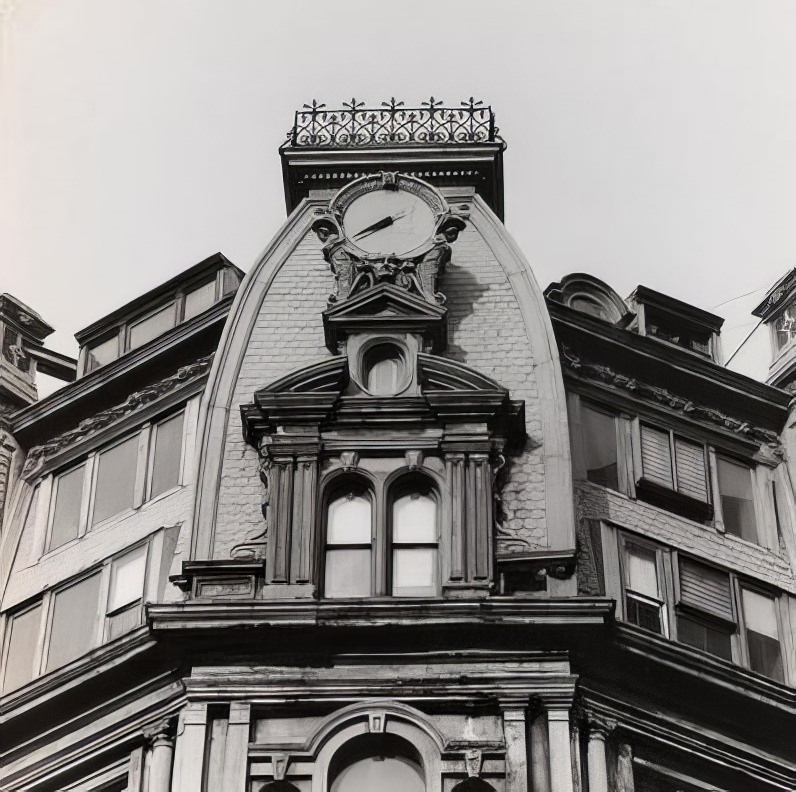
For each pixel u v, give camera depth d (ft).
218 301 121.29
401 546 107.55
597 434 118.11
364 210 118.42
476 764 99.91
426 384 111.14
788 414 123.13
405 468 108.99
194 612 104.32
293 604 104.06
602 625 103.96
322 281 119.75
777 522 119.65
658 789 105.50
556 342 116.67
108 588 114.73
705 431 121.19
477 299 118.21
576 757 101.30
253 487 111.24
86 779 106.32
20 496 121.29
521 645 103.91
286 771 100.32
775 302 127.34
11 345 126.11
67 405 122.52
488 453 109.29
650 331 124.47
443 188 123.75
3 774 108.06
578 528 113.60
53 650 114.42
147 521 115.96
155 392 120.67
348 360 112.27
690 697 108.06
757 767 108.17
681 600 114.01
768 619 116.06
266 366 116.37
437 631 103.71
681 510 117.60
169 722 104.32
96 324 126.21
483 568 105.81
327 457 109.50
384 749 101.60
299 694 102.58
